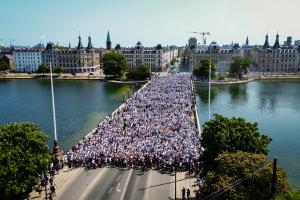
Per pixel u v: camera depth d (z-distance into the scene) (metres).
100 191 62.38
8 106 182.00
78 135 120.19
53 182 66.19
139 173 70.62
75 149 83.44
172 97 169.25
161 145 82.25
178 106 144.88
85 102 191.88
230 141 60.94
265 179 45.28
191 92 193.50
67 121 143.88
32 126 62.22
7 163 52.19
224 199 44.34
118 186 64.31
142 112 131.75
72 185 65.19
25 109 173.12
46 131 126.75
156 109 138.25
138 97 170.50
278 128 134.00
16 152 54.09
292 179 80.12
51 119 148.62
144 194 60.97
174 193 61.28
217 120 65.62
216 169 52.59
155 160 75.12
